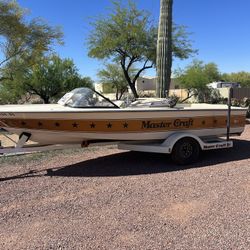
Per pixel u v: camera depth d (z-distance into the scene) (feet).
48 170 19.63
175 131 21.21
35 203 14.26
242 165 20.45
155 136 20.74
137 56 71.77
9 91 68.33
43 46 49.37
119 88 124.67
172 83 142.82
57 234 11.39
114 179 17.70
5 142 28.17
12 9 45.65
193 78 112.06
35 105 21.24
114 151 25.09
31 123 18.20
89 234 11.36
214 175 18.13
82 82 73.61
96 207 13.71
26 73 58.29
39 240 11.00
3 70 50.60
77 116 18.51
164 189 15.83
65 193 15.51
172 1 33.19
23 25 46.88
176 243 10.68
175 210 13.28
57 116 18.24
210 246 10.47
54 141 19.31
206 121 22.25
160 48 33.50
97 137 19.44
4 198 14.89
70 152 24.52
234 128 23.57
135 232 11.46
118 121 19.53
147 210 13.32
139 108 20.56
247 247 10.39
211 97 110.11
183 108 21.84
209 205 13.73
